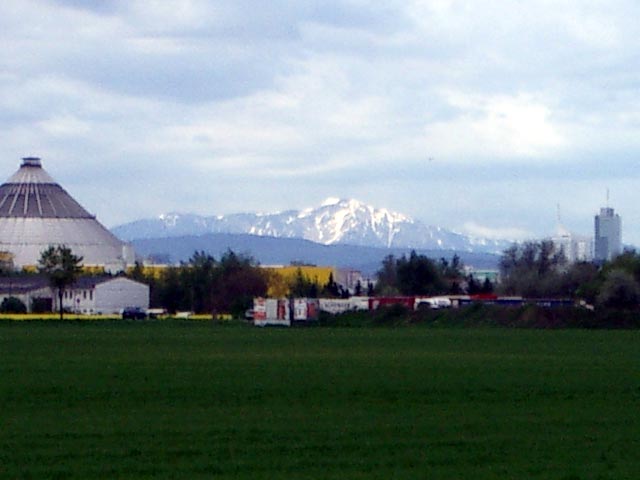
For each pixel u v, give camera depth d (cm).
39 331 12562
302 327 14562
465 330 13350
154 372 6894
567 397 5425
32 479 3309
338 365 7481
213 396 5453
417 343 10331
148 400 5288
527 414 4731
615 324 14025
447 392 5644
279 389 5778
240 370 7044
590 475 3384
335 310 17175
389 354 8700
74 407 5009
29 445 3875
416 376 6588
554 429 4278
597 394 5572
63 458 3634
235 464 3528
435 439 4012
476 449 3809
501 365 7494
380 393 5584
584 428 4309
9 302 19288
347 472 3409
